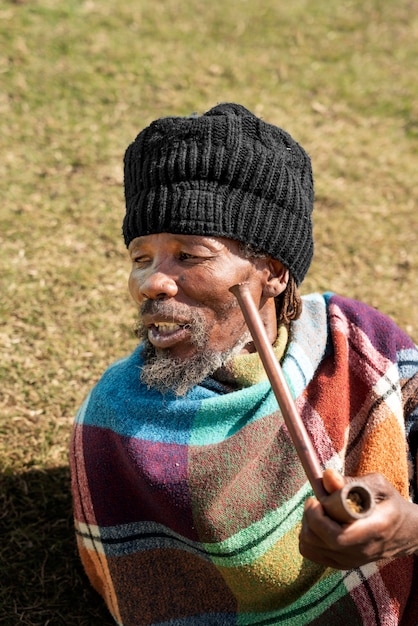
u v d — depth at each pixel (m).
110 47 4.31
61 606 2.02
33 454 2.31
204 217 1.57
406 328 2.85
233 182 1.60
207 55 4.40
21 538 2.14
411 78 4.50
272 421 1.62
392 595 1.65
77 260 3.00
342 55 4.61
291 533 1.63
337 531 1.19
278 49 4.57
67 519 2.21
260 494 1.61
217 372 1.67
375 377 1.76
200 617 1.70
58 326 2.71
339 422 1.69
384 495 1.28
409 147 3.96
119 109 3.88
